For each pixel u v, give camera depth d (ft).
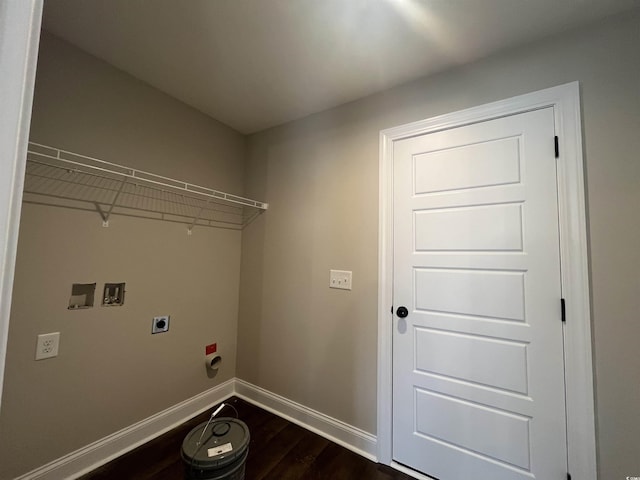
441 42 4.75
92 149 5.18
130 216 5.74
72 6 4.13
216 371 7.46
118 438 5.47
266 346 7.43
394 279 5.66
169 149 6.42
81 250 5.05
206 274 7.23
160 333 6.22
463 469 4.81
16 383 4.34
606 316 3.92
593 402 3.91
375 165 6.04
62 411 4.79
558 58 4.42
